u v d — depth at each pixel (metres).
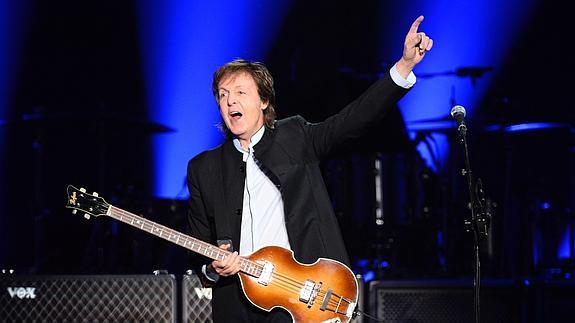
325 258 11.32
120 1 33.09
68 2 33.12
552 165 29.70
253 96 11.36
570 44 31.25
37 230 27.50
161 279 15.95
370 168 26.55
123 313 15.89
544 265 25.23
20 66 32.91
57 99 33.19
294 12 32.53
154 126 28.75
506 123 27.22
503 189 28.28
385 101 10.94
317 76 32.09
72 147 32.50
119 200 24.20
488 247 24.27
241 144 11.62
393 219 29.11
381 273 22.34
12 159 32.41
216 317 11.55
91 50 33.28
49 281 15.98
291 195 11.30
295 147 11.48
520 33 31.48
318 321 11.21
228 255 11.02
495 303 16.33
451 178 27.02
